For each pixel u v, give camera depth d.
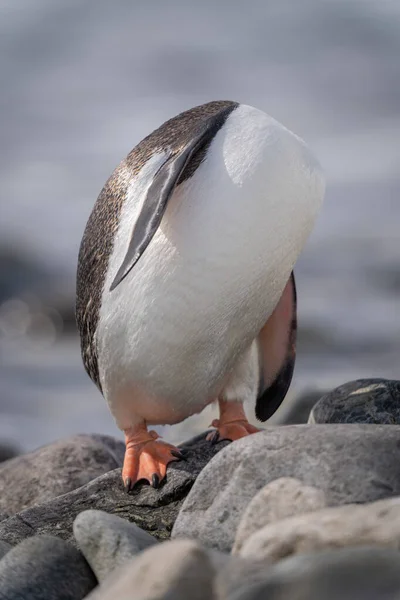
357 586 5.71
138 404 10.49
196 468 10.19
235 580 6.09
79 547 8.30
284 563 6.05
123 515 9.66
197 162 9.51
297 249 9.75
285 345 10.91
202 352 9.98
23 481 12.19
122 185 10.30
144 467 10.20
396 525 6.37
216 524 8.15
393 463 7.60
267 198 9.25
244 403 11.61
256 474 8.06
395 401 10.16
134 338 9.97
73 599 7.59
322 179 9.75
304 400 14.65
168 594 6.06
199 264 9.40
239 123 9.61
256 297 9.77
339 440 7.87
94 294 10.43
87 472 12.25
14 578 7.61
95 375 11.02
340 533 6.45
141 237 8.88
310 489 7.30
